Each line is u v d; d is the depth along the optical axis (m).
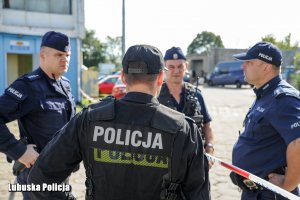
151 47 1.81
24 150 2.58
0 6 13.83
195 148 1.71
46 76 2.84
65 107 2.93
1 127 2.53
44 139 2.76
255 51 2.70
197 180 1.74
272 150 2.54
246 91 28.86
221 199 4.70
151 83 1.78
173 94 3.55
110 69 47.12
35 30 14.56
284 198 2.50
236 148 2.82
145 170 1.68
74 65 15.17
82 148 1.77
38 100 2.72
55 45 2.79
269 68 2.65
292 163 2.35
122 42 14.66
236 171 2.56
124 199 1.69
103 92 19.97
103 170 1.70
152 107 1.74
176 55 3.50
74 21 15.07
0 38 14.01
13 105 2.59
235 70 34.09
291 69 24.30
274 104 2.47
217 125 11.20
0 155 6.55
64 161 1.77
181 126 1.70
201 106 3.68
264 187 2.53
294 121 2.34
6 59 14.27
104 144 1.71
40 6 14.61
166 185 1.68
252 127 2.63
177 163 1.67
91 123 1.74
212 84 35.72
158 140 1.67
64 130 1.80
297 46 37.66
